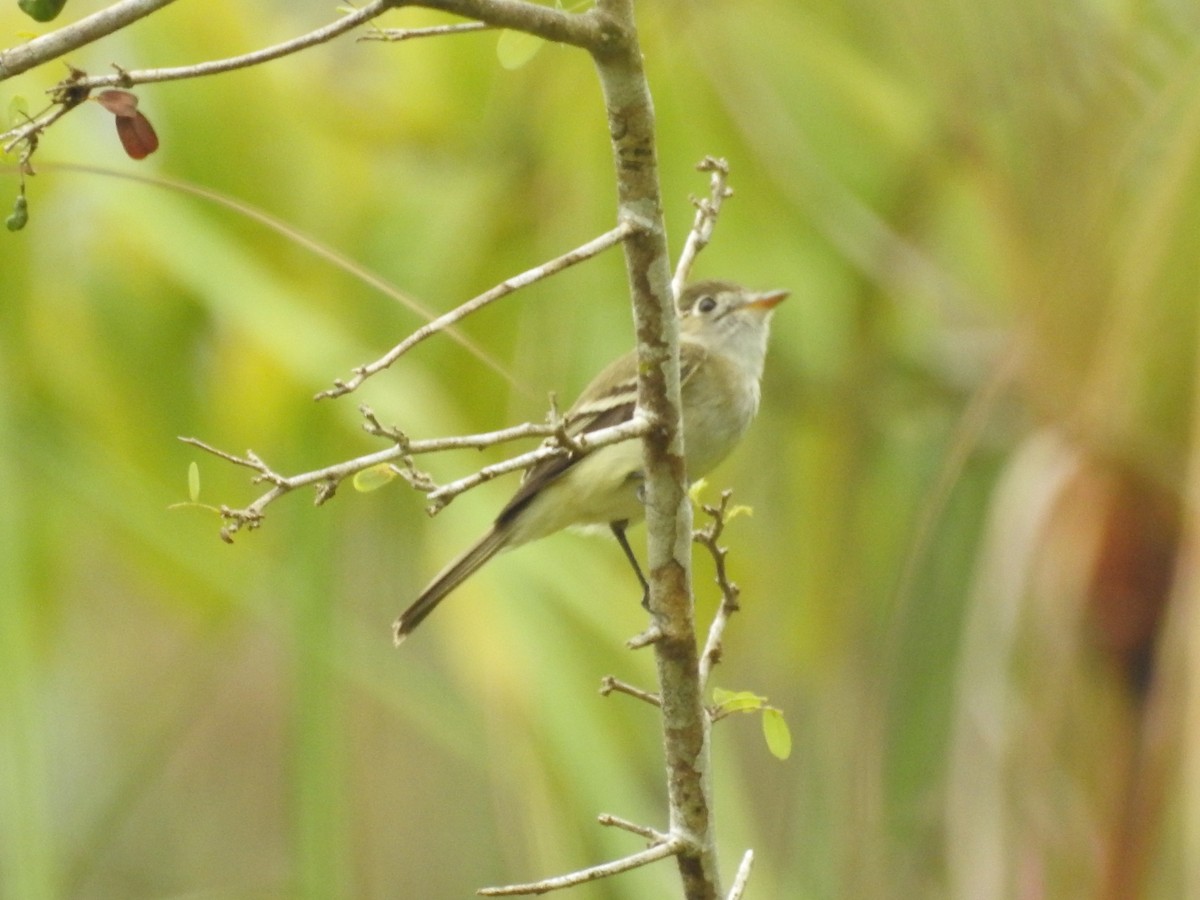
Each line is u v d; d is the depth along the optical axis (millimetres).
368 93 11320
